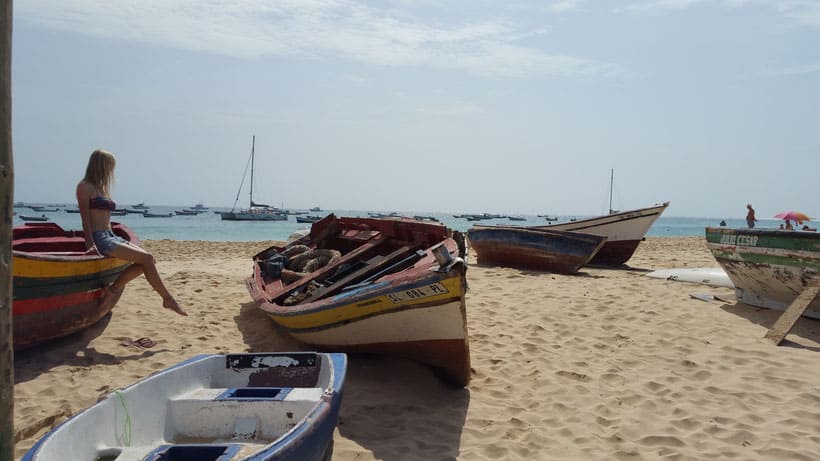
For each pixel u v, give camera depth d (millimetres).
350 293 5867
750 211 21109
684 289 10250
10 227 2621
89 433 3410
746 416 5027
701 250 23781
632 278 11836
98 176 6500
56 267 5812
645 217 14117
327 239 9695
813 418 4945
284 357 4766
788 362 6266
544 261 13031
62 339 6723
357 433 4738
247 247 23438
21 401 5117
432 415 5152
